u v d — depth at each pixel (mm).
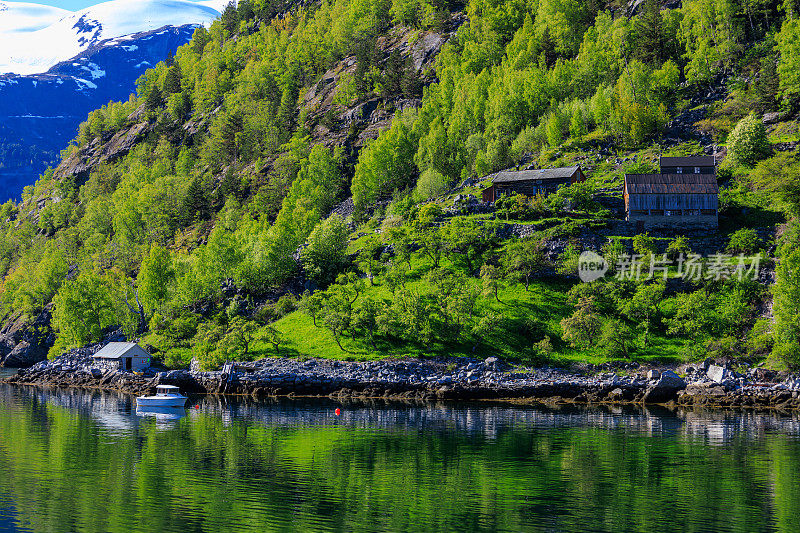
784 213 155000
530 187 182875
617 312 137750
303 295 155375
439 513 54594
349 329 138625
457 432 89500
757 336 122875
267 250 171750
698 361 122875
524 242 155625
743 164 177000
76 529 50969
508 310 141875
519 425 94812
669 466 70062
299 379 126250
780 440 83500
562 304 143000
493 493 60250
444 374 125938
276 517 53688
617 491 60875
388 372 126438
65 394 133875
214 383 129750
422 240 162125
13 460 72812
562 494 59969
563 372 125875
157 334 163000
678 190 161125
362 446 80375
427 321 133625
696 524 52062
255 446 80562
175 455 75562
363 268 159125
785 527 51375
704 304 130625
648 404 115250
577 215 167250
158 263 180250
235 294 171250
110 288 185625
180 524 52031
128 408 113125
